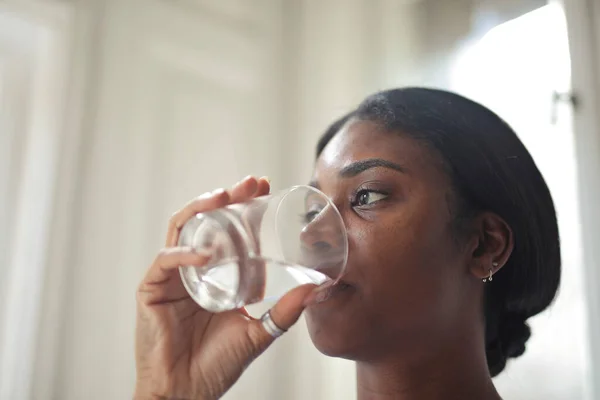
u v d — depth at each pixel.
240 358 0.66
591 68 1.03
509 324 0.74
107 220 1.21
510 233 0.67
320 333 0.59
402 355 0.60
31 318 1.11
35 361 1.10
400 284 0.59
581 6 1.05
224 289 0.57
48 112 1.19
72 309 1.14
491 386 0.67
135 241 1.24
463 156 0.65
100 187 1.21
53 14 1.21
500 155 0.69
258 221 0.58
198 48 1.43
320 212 0.58
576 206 1.02
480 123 0.70
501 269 0.70
